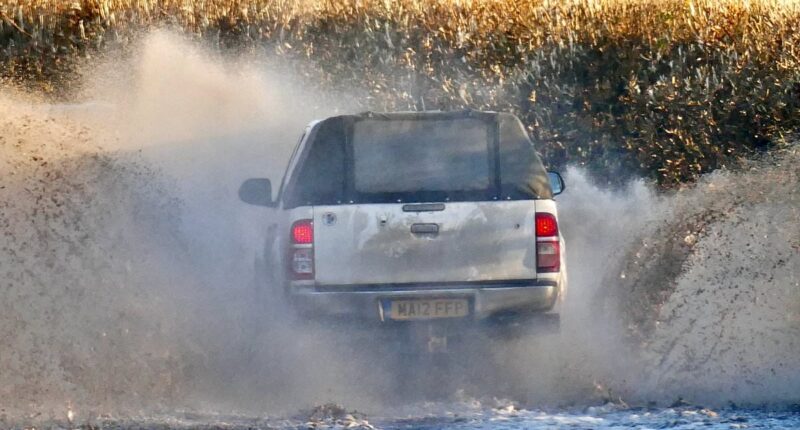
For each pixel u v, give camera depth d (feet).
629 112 208.23
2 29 257.55
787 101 206.59
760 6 240.73
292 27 252.01
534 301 100.07
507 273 99.91
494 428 82.17
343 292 98.89
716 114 206.18
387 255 99.35
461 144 101.60
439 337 100.01
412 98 221.46
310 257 99.35
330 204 99.81
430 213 99.71
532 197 101.04
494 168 101.50
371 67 236.22
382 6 255.29
